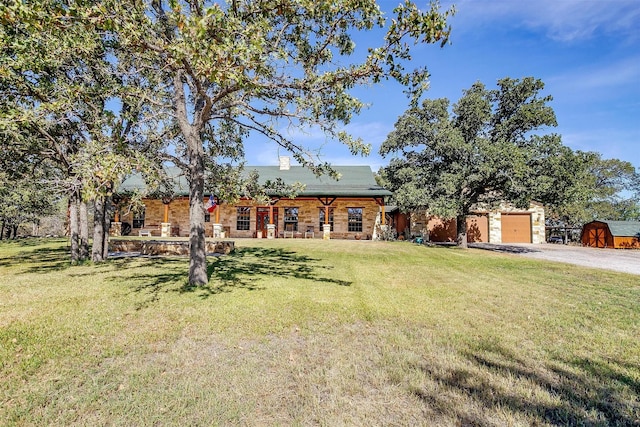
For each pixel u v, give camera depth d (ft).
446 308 17.46
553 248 65.46
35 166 32.04
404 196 55.93
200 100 23.08
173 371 10.16
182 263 32.83
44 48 18.49
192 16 11.70
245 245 51.83
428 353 11.57
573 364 10.73
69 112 21.31
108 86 23.34
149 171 17.40
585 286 23.94
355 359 11.03
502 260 41.11
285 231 74.33
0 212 67.00
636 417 7.89
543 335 13.39
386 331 13.80
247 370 10.21
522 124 55.11
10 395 8.63
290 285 22.76
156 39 15.66
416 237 74.54
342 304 17.98
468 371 10.16
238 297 19.15
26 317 15.26
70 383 9.34
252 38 13.46
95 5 13.39
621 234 68.08
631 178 110.11
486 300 19.35
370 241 63.05
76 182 18.02
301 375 9.88
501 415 7.89
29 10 11.84
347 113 19.24
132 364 10.62
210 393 8.87
